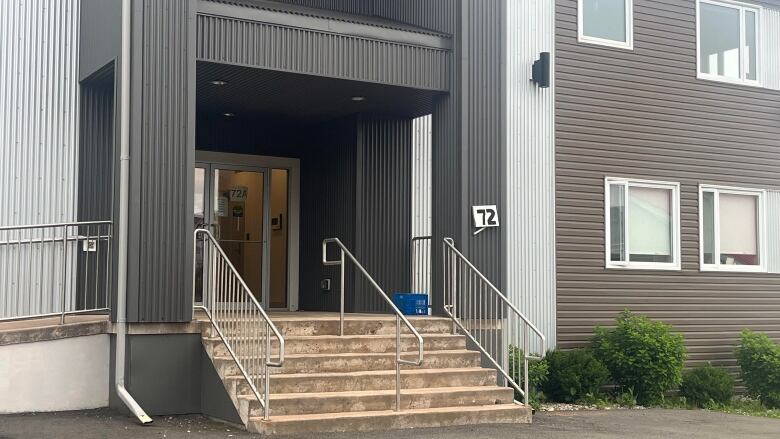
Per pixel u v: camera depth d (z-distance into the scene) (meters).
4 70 10.57
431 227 11.97
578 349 13.30
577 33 14.18
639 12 14.72
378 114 12.71
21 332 9.26
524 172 13.59
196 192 12.73
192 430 8.55
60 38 10.94
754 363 14.02
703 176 15.08
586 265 13.93
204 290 9.85
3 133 10.51
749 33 15.85
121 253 9.15
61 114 10.85
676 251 14.73
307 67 10.38
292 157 13.51
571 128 14.01
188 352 9.45
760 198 15.63
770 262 15.64
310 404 8.83
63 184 10.81
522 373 11.80
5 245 10.48
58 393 9.43
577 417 10.93
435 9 11.78
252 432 8.48
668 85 14.86
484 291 11.25
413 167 13.02
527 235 13.53
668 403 12.98
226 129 12.93
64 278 9.63
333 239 10.40
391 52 10.99
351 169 12.58
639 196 14.57
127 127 9.27
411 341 10.40
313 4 12.62
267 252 13.27
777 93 15.92
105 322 9.65
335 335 10.18
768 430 10.20
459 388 9.88
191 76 9.55
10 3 10.66
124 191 9.20
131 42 9.33
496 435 8.84
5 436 8.03
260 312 8.57
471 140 11.30
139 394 9.18
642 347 12.84
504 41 11.61
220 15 9.87
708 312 14.91
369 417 8.86
